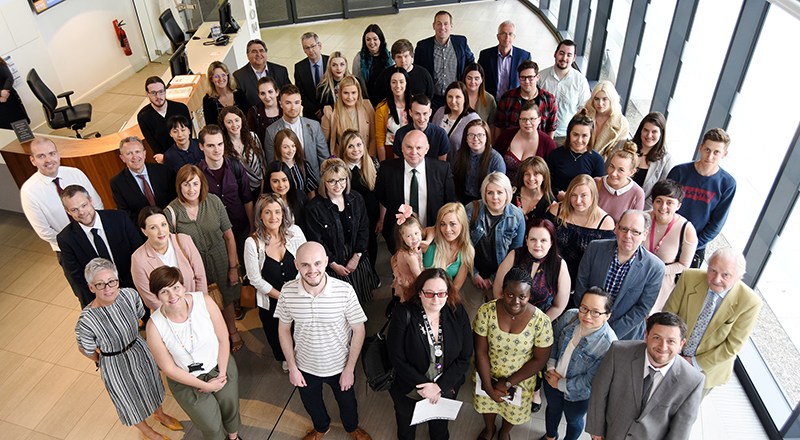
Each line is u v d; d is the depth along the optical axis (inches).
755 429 141.2
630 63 250.4
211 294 152.5
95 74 366.9
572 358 116.6
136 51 403.2
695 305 120.4
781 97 140.9
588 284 131.8
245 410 149.9
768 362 150.3
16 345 173.5
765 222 146.3
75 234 144.2
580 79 214.5
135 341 126.5
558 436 139.5
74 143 215.0
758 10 146.6
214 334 120.9
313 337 119.5
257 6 438.0
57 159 160.4
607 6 285.7
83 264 148.6
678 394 100.6
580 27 337.1
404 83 190.2
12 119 261.6
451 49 239.5
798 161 131.0
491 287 151.5
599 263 127.8
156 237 130.6
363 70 241.3
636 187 148.7
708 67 181.5
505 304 110.8
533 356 120.3
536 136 177.6
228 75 217.0
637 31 241.1
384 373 121.5
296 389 155.9
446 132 193.3
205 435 129.4
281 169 155.9
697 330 121.6
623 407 105.3
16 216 234.4
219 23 339.9
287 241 140.0
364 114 201.6
